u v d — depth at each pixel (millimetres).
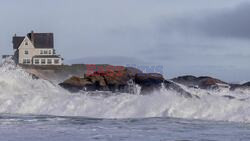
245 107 59312
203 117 59750
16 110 70750
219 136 45562
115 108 64500
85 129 50625
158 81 91375
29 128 51438
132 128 51344
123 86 109812
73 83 116875
